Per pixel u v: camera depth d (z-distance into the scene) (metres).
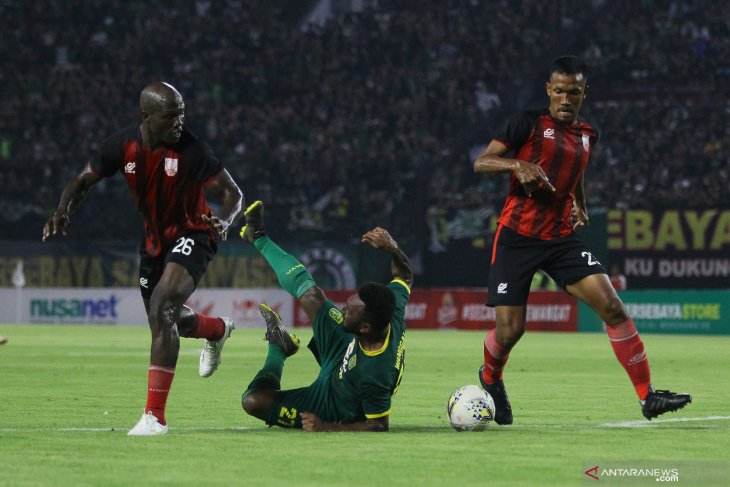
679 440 22.34
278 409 23.95
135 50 128.88
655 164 112.44
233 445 21.00
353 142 118.81
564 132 25.80
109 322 102.88
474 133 119.12
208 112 121.00
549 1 132.38
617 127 116.69
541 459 19.34
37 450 20.25
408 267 24.52
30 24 130.50
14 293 104.44
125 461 18.83
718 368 49.53
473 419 23.81
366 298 22.31
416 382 40.16
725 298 89.12
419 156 116.19
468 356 57.47
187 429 24.31
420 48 130.75
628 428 24.95
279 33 132.62
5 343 63.47
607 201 107.12
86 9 132.25
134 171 24.16
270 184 112.31
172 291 23.44
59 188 111.62
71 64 128.88
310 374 44.22
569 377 43.59
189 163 24.12
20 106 120.25
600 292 25.48
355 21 133.38
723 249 94.38
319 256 101.12
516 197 26.09
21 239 105.19
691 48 126.94
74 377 41.94
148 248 24.98
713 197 105.25
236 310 100.62
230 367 48.31
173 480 16.83
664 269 95.31
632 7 130.62
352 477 17.27
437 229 104.19
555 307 95.31
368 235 24.25
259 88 126.69
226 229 23.77
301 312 100.06
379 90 125.38
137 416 27.77
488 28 131.25
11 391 35.66
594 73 126.00
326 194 111.50
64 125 119.94
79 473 17.48
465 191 112.75
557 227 25.97
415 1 135.62
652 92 124.44
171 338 23.19
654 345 71.88
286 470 17.89
